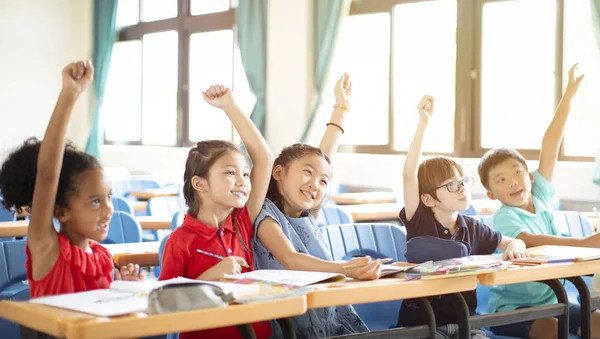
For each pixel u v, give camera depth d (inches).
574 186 189.5
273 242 69.9
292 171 73.9
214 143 69.2
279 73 252.4
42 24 316.5
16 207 61.7
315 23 242.5
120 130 325.4
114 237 114.7
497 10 207.9
